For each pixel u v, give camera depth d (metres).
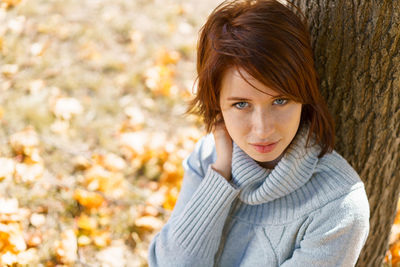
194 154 1.54
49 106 2.95
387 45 1.29
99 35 3.53
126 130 2.90
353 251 1.25
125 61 3.38
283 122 1.14
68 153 2.68
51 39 3.45
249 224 1.41
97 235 2.26
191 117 3.01
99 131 2.85
